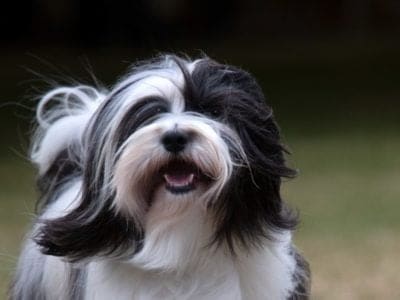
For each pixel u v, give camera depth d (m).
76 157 8.99
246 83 7.93
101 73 35.09
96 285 8.03
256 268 8.02
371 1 49.62
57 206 8.77
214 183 7.43
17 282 9.38
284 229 8.02
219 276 7.91
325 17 49.59
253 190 7.75
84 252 7.89
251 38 47.62
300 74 35.75
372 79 33.84
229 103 7.66
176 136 7.26
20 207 16.19
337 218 15.28
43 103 9.62
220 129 7.52
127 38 44.22
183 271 7.84
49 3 45.78
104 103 7.79
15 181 18.45
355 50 43.75
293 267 8.55
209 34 46.31
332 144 21.94
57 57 41.50
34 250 9.18
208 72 7.80
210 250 7.79
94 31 44.38
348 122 25.11
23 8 45.91
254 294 8.10
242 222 7.77
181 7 45.50
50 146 9.12
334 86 32.38
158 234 7.65
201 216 7.63
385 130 23.70
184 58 8.60
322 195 16.86
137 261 7.75
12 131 24.12
